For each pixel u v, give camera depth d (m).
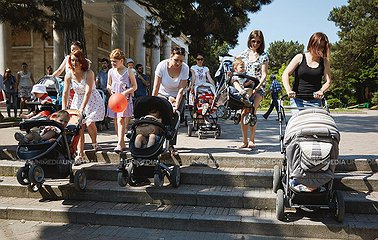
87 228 5.02
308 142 4.34
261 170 5.90
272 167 6.00
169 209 5.24
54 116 5.54
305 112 4.61
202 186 5.73
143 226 5.02
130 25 24.67
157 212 5.11
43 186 5.73
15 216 5.32
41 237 4.71
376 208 4.94
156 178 5.15
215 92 8.80
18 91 13.56
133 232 4.87
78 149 6.33
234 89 6.52
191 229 4.89
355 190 5.39
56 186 5.70
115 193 5.56
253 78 6.25
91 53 23.12
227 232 4.81
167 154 6.33
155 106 5.52
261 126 11.69
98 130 10.16
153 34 15.73
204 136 8.90
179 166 6.02
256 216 4.92
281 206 4.64
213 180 5.75
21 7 11.23
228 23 13.86
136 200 5.52
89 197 5.64
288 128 4.60
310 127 4.36
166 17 13.99
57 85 8.89
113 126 11.22
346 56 34.28
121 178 5.31
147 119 5.30
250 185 5.64
